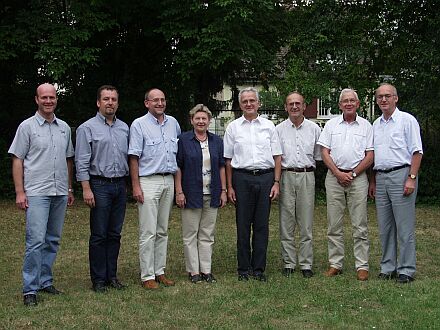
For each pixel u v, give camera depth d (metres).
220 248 8.41
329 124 6.62
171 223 10.69
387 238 6.55
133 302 5.66
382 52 14.99
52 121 5.65
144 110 14.90
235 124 6.50
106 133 5.90
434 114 13.70
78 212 11.70
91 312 5.36
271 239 8.98
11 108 14.92
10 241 8.90
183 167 6.36
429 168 13.88
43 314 5.29
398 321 5.07
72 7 13.05
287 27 15.12
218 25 12.91
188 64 13.27
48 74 12.66
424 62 13.21
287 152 6.66
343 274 6.78
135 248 8.40
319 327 4.96
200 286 6.24
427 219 11.53
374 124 6.54
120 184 6.05
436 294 5.88
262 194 6.43
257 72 15.12
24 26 13.15
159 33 14.00
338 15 14.45
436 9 13.86
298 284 6.29
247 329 4.91
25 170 5.54
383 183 6.44
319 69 14.52
